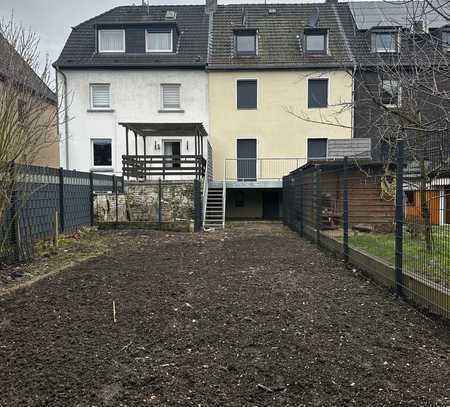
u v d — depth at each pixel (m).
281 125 19.98
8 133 6.76
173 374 3.00
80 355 3.31
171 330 3.85
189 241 10.38
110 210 13.31
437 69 4.29
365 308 4.53
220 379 2.93
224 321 4.09
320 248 8.87
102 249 8.88
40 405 2.60
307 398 2.68
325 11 22.86
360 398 2.67
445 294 4.02
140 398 2.68
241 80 20.02
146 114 19.83
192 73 19.91
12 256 7.12
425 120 4.93
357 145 15.43
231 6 23.62
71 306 4.58
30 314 4.31
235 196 20.30
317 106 19.84
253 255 7.97
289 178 14.20
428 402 2.62
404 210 4.99
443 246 4.43
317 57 20.17
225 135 20.05
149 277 5.96
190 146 19.80
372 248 6.62
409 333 3.79
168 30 20.44
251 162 20.12
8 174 6.73
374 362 3.19
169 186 13.65
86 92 19.70
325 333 3.78
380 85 5.26
